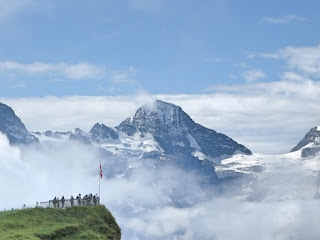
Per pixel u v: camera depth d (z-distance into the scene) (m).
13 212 120.00
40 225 114.44
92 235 115.94
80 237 113.31
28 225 113.50
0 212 120.69
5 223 111.31
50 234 108.56
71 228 115.06
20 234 104.25
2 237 101.56
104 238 117.69
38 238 103.38
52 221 119.06
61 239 110.12
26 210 121.75
